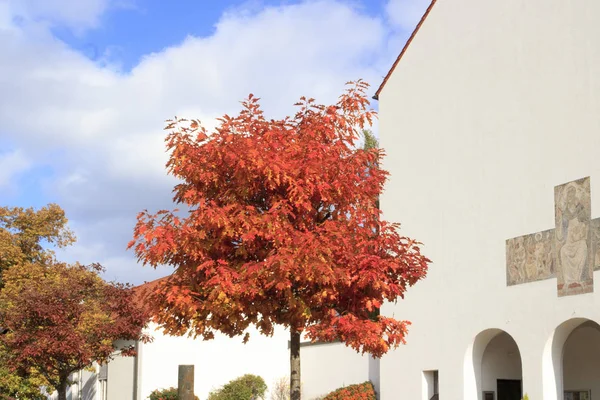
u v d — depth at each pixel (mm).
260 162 12289
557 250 19578
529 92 21406
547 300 19766
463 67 24516
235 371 36281
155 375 34281
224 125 13094
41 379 32625
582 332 23438
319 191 12812
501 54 22766
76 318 26016
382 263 12805
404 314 26062
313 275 12000
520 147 21531
